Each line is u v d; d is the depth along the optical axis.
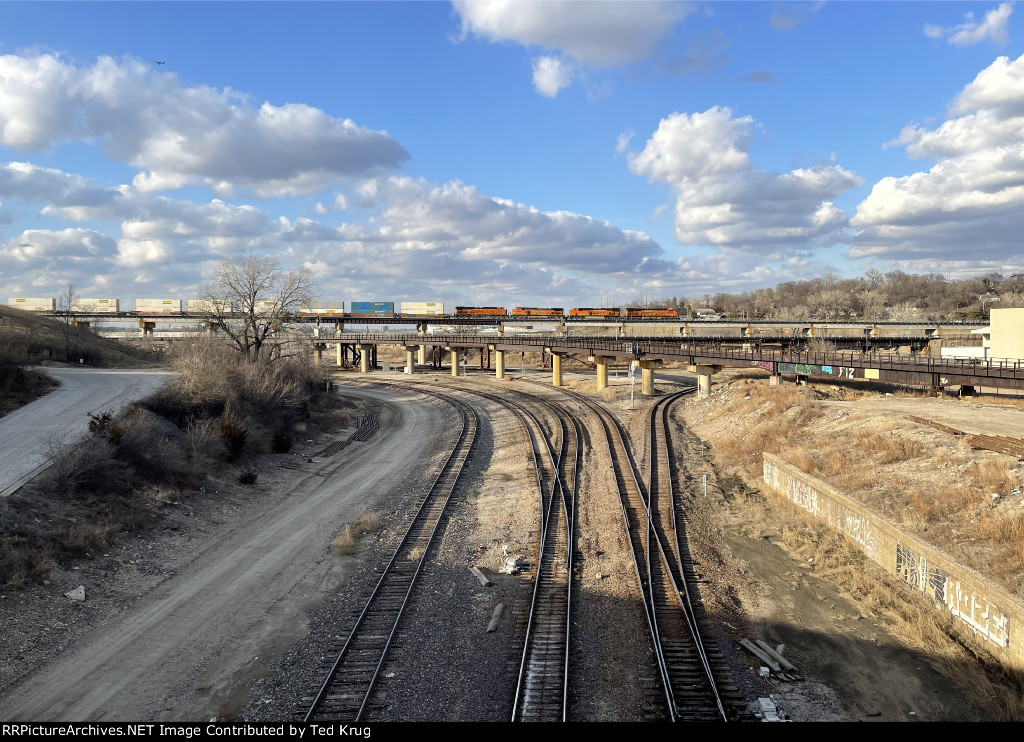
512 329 150.12
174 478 24.19
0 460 23.42
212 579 18.05
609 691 12.30
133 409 28.61
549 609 15.70
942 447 22.97
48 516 18.78
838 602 16.56
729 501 25.48
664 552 19.44
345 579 18.27
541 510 23.42
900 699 12.42
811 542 20.47
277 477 29.31
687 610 15.53
